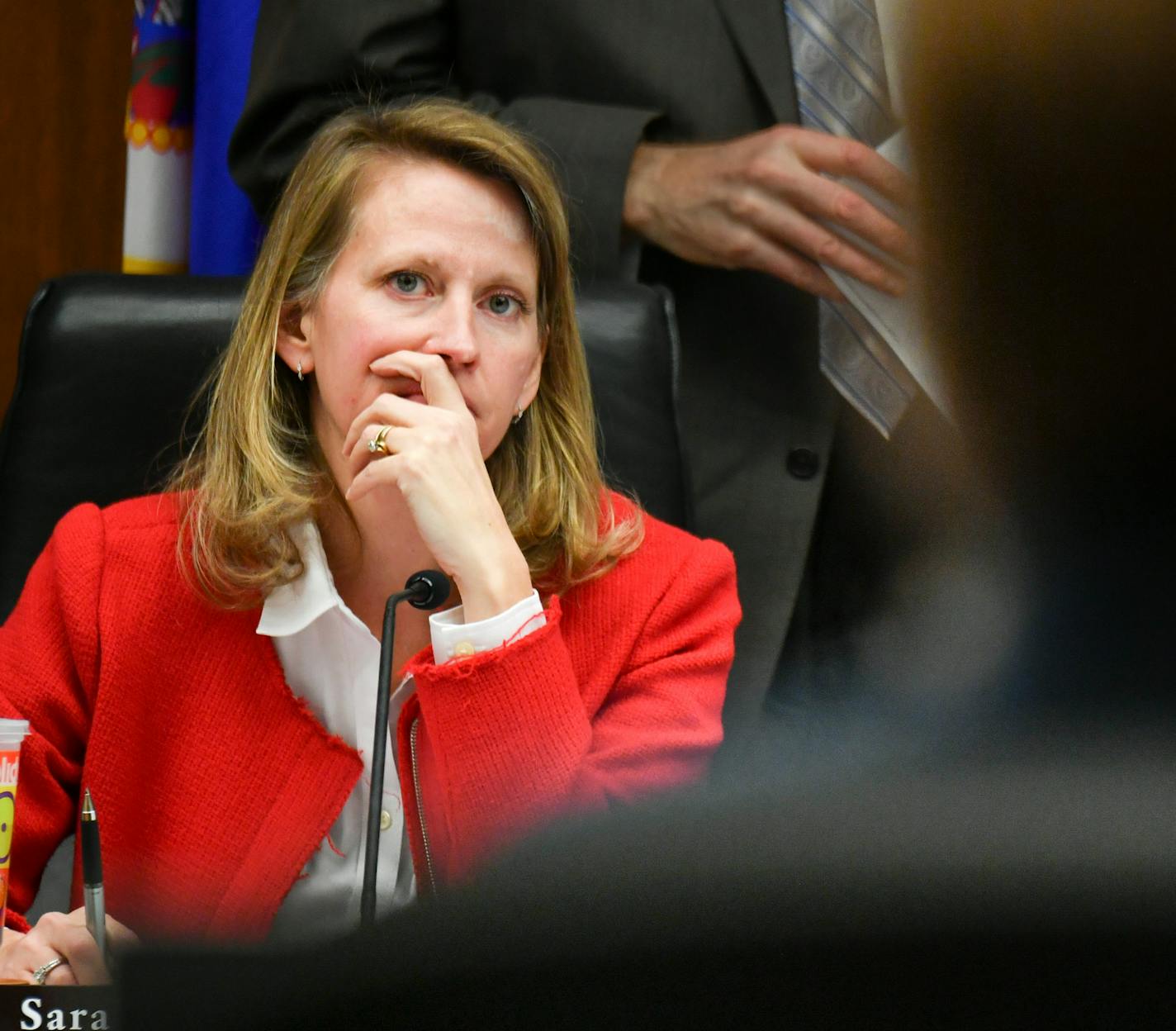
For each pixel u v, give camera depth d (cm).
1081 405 67
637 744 444
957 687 71
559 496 474
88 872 303
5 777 310
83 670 452
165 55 755
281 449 455
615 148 585
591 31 619
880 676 91
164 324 521
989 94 68
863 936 48
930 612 85
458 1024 48
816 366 563
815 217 536
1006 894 48
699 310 586
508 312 447
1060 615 66
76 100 890
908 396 99
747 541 563
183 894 428
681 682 474
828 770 56
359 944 50
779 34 581
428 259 433
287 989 49
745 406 576
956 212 71
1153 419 65
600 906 49
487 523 426
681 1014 48
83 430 514
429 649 416
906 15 72
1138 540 64
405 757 423
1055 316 67
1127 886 48
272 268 452
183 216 766
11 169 884
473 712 398
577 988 48
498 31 637
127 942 70
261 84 635
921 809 50
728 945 48
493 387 444
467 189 439
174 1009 50
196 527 454
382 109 465
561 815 55
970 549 79
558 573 477
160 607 452
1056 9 66
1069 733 54
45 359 517
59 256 895
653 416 538
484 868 53
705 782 62
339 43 617
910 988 48
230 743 442
